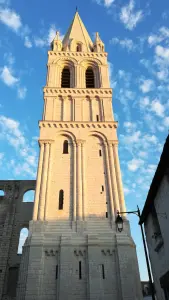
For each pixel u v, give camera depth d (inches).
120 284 1047.6
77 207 1267.2
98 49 2142.0
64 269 1066.1
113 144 1525.6
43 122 1574.8
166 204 727.7
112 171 1412.4
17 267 1403.8
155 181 764.0
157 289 882.8
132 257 1128.8
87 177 1395.2
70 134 1551.4
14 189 1700.3
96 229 1205.1
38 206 1262.3
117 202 1299.2
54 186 1347.2
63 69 1993.1
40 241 1132.5
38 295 1003.9
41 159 1432.1
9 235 1501.0
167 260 755.4
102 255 1133.1
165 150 626.8
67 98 1745.8
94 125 1590.8
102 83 1852.9
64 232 1183.6
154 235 848.9
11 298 1280.8
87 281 1054.4
